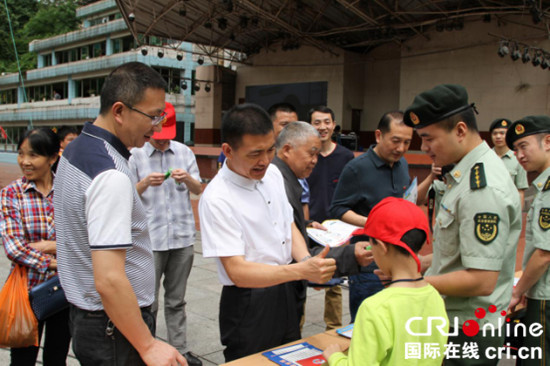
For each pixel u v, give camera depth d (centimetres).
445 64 1552
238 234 195
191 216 346
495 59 1459
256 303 204
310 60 1839
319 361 181
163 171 339
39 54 3722
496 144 501
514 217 182
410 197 293
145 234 181
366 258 208
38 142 248
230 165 204
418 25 1462
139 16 1545
